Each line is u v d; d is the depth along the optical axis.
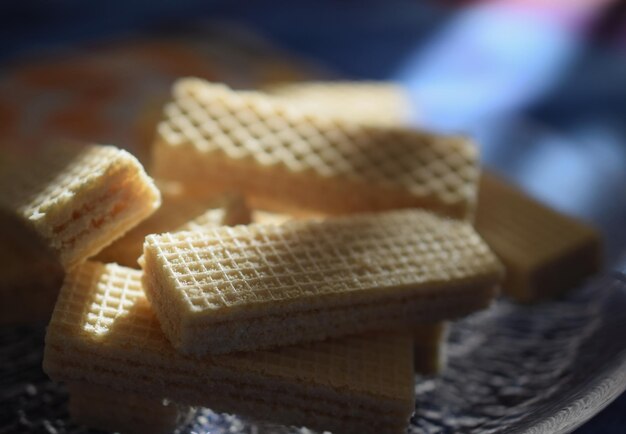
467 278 0.26
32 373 0.26
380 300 0.25
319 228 0.26
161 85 0.39
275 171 0.29
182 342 0.23
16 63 0.40
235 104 0.30
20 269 0.27
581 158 0.37
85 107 0.37
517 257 0.30
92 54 0.42
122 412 0.25
